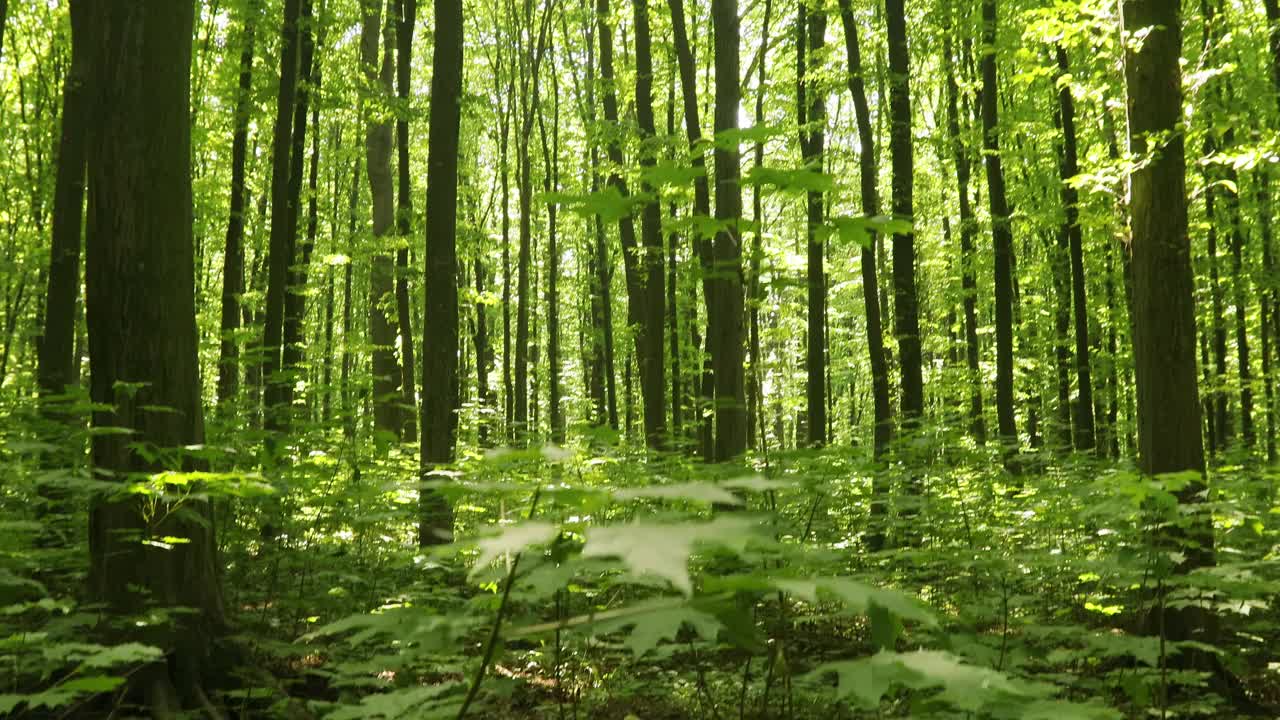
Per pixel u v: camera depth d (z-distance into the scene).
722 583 1.47
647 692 4.86
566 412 28.56
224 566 6.39
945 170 20.75
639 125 15.30
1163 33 7.14
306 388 9.02
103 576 4.79
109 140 5.08
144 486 3.24
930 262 21.92
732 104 9.62
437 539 7.20
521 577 2.04
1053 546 6.92
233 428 6.35
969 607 4.29
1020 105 17.38
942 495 7.27
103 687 2.48
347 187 26.75
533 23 24.36
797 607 6.18
